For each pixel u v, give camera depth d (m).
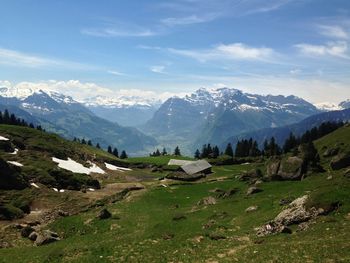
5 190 106.38
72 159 165.00
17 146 150.12
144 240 58.06
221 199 87.81
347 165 88.06
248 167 175.12
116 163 199.62
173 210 84.69
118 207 92.50
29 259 56.28
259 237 52.94
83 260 50.38
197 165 157.00
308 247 43.19
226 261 43.28
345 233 46.66
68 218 84.31
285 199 67.88
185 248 50.94
